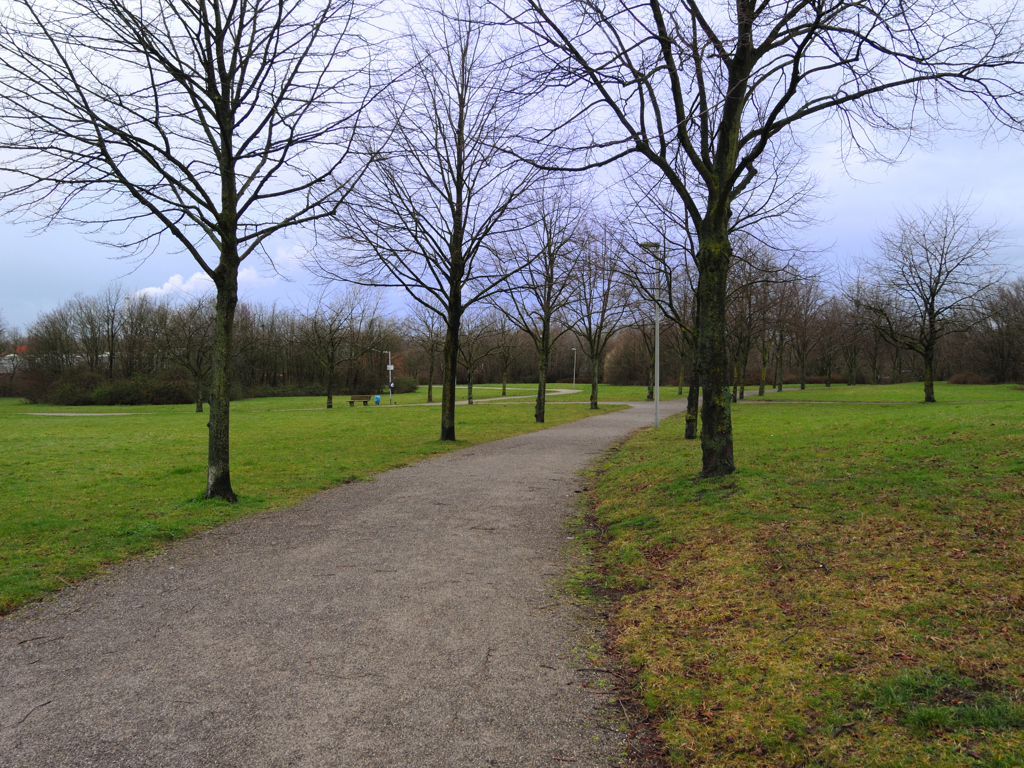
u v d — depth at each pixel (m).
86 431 24.44
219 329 9.55
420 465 13.52
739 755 2.88
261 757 2.95
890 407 27.39
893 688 3.19
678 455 12.06
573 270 22.92
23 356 68.00
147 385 56.91
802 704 3.21
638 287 19.56
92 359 67.94
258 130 9.29
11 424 29.17
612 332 35.81
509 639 4.38
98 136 8.26
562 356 91.38
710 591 4.98
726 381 8.70
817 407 29.41
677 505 7.76
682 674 3.71
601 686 3.69
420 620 4.75
